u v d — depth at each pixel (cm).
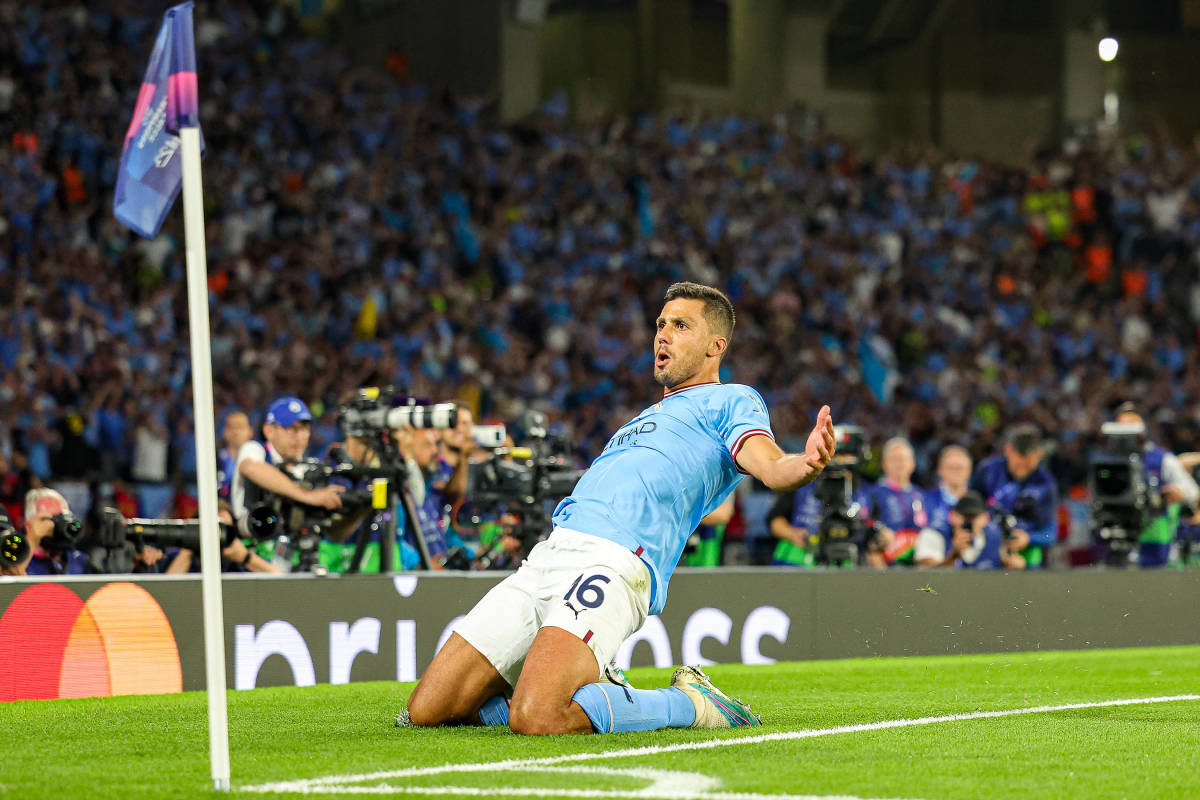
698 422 507
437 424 782
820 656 862
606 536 484
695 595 826
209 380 373
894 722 523
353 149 2188
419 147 2239
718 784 368
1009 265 2588
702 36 2903
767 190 2506
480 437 915
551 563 489
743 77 2908
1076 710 578
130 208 470
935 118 3050
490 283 2120
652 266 2281
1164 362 2411
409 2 2605
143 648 664
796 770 394
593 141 2478
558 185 2338
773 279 2325
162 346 1677
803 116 2803
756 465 477
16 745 458
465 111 2373
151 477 1539
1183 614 967
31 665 632
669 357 520
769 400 2089
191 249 377
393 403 824
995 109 3066
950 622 891
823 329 2278
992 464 1133
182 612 677
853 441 969
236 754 429
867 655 873
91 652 648
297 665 704
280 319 1806
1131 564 1156
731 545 1333
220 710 360
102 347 1595
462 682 493
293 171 2055
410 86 2445
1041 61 3052
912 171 2681
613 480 496
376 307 1912
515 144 2352
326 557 890
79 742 465
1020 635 909
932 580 890
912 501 1143
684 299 522
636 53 2834
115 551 738
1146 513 1050
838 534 968
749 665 830
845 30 2989
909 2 3006
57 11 1953
